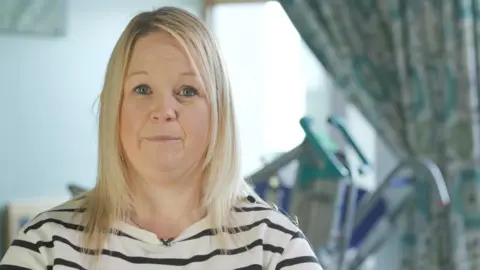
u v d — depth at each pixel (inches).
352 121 139.3
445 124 108.6
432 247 111.1
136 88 41.6
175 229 43.9
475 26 106.7
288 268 42.6
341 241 94.1
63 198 128.3
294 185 96.9
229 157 43.8
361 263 107.1
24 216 122.6
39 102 125.0
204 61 41.8
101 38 131.6
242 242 43.1
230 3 141.3
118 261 41.8
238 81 145.0
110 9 132.5
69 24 127.3
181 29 41.6
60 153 128.0
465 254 107.1
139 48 41.5
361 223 110.7
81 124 130.3
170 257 42.1
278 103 143.8
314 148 88.2
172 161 41.3
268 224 43.9
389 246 129.7
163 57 41.1
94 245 42.0
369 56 114.8
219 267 42.4
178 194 43.6
